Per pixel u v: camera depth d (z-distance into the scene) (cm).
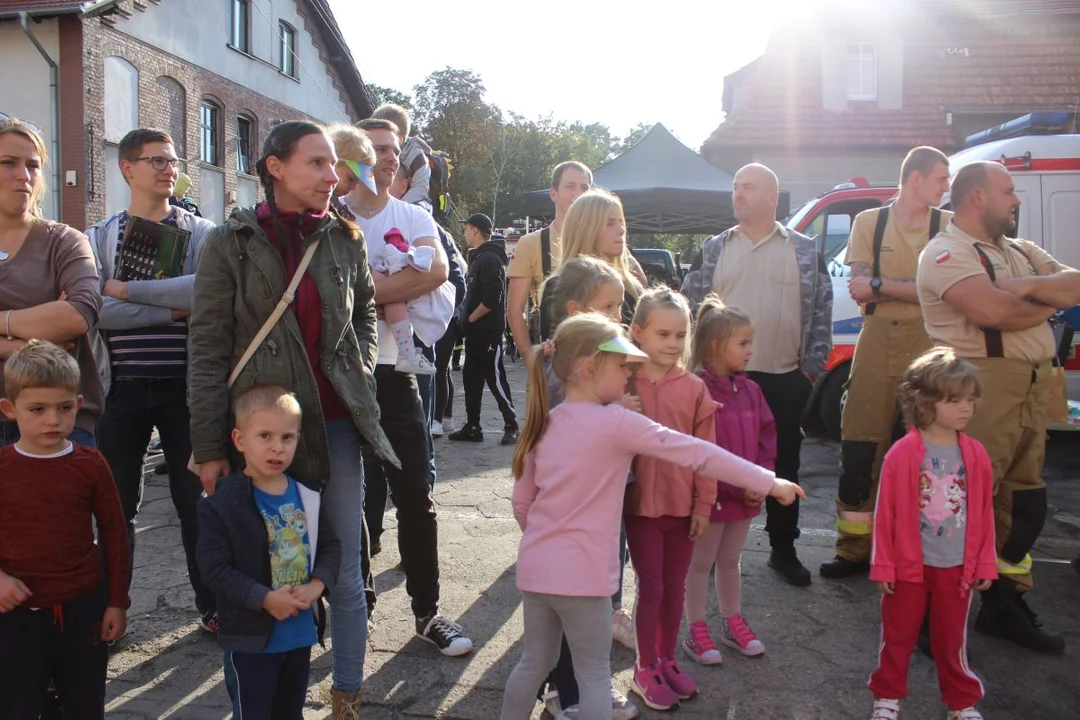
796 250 424
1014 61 1800
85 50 1734
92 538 260
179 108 2067
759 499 341
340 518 276
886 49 1798
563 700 296
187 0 2070
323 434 262
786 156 1778
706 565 344
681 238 3950
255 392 247
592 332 259
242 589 238
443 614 386
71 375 251
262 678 245
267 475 249
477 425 767
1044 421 357
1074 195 687
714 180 1184
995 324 342
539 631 262
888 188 769
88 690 260
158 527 512
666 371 316
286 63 2558
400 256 333
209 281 258
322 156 261
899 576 293
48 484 249
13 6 1692
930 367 298
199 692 317
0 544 245
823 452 723
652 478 304
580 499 254
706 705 312
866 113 1786
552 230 402
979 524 295
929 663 347
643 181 1184
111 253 350
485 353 746
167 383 344
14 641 243
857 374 429
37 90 1734
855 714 306
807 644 361
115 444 342
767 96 1817
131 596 406
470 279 745
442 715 301
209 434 254
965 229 359
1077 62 1788
